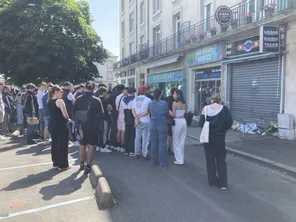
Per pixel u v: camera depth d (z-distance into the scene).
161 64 20.36
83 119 6.31
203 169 6.75
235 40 12.95
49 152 8.45
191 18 17.52
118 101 8.59
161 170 6.61
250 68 12.38
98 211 4.37
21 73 21.58
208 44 14.84
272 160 7.25
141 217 4.15
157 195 5.02
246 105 12.70
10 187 5.43
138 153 7.73
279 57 10.64
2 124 11.91
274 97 11.03
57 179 5.93
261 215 4.25
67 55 21.66
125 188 5.37
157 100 6.95
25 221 4.05
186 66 17.75
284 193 5.21
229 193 5.17
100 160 7.54
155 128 6.96
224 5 12.91
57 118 6.48
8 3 21.75
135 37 29.14
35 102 10.44
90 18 25.02
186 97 17.89
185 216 4.18
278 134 10.41
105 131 8.55
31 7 21.05
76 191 5.23
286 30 10.20
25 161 7.39
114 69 35.38
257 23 11.01
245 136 10.66
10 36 20.39
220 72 14.48
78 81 24.41
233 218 4.13
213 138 5.39
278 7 10.45
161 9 22.25
